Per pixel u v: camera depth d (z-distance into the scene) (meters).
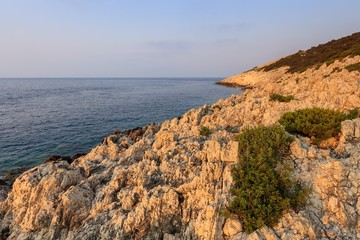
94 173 21.95
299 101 27.44
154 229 14.46
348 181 12.41
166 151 20.58
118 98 113.12
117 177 18.38
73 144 43.47
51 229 16.72
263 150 13.95
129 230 14.56
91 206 17.42
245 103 30.00
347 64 47.69
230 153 15.01
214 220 12.19
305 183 12.72
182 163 18.19
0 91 153.75
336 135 15.53
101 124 58.25
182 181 16.77
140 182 16.86
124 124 58.41
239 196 12.05
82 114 70.44
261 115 26.03
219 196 12.96
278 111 24.56
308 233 10.97
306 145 15.28
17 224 18.25
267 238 11.02
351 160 13.31
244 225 11.65
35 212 17.77
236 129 24.61
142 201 15.25
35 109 79.44
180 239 13.84
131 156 22.66
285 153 14.42
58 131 51.53
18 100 105.19
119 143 32.62
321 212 11.82
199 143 21.23
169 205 14.72
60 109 79.56
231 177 13.39
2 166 33.72
